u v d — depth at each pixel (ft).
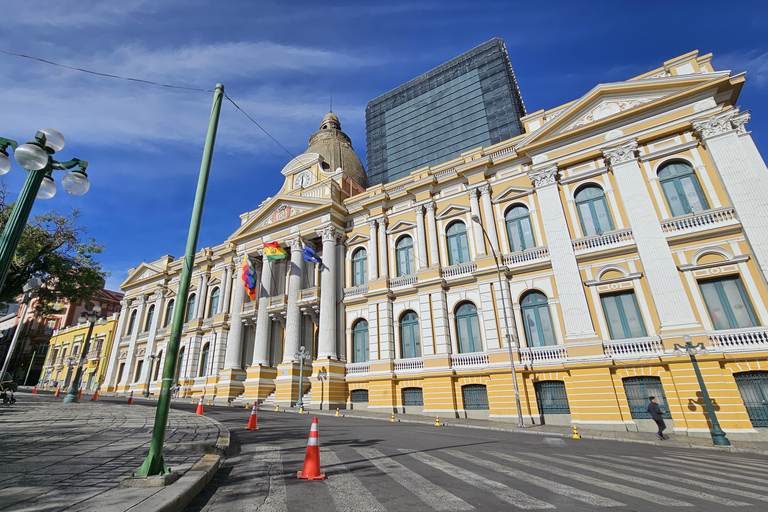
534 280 64.49
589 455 30.35
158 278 136.67
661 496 18.04
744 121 52.95
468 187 76.02
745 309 48.14
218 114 24.09
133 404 66.80
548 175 65.98
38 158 18.44
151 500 13.82
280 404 79.97
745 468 26.30
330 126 137.28
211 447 25.72
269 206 104.01
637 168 58.65
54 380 165.48
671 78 58.54
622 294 56.29
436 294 72.38
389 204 87.66
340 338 83.41
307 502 16.15
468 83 268.00
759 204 49.26
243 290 104.42
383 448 30.09
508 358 61.77
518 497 17.29
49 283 77.41
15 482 15.83
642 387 50.93
